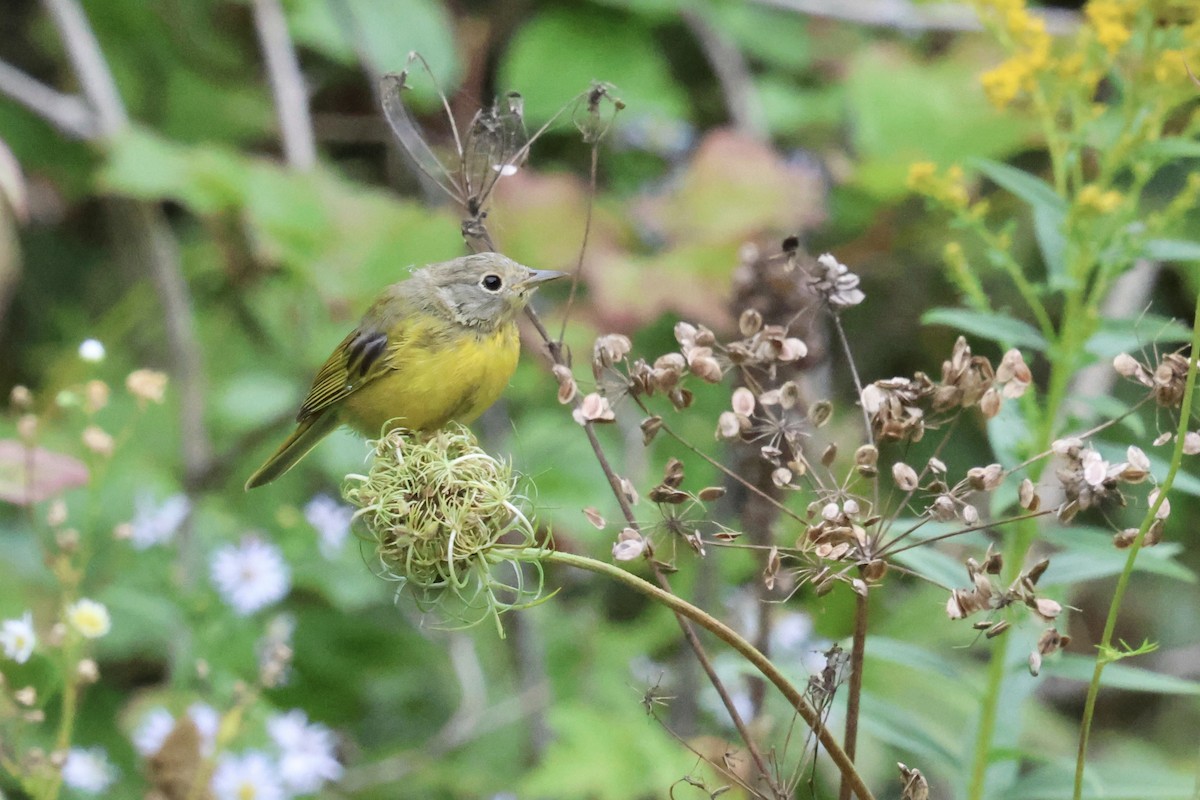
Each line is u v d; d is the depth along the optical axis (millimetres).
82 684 8281
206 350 13344
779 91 13078
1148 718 13312
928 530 6434
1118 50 6543
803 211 10703
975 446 11602
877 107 11789
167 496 11023
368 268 10633
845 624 10602
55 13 12039
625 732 9172
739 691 8695
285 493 12227
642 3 12531
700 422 11602
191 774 7812
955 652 11164
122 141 10812
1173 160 7855
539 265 10594
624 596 11891
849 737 4941
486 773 10875
